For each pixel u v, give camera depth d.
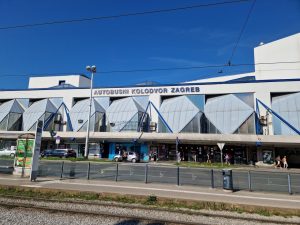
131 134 44.78
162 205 11.20
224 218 9.26
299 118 41.12
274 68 51.19
